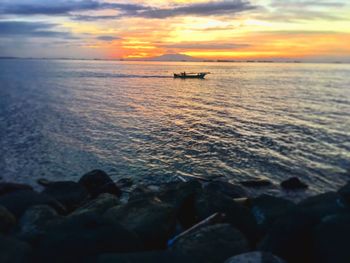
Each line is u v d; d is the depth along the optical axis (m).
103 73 165.12
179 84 104.81
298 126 36.88
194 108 52.44
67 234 7.86
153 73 180.50
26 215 11.04
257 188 19.67
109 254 7.18
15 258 7.30
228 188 16.89
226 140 31.06
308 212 9.07
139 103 57.78
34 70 171.50
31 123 36.69
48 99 58.09
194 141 30.81
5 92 65.94
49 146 27.89
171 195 12.77
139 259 7.09
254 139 31.31
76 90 77.12
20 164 23.45
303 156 25.83
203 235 8.52
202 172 22.86
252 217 11.30
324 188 19.91
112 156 25.91
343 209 9.74
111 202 12.60
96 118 41.41
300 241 8.34
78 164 23.94
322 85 99.94
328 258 7.46
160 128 36.41
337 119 40.84
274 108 51.22
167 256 7.28
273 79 135.00
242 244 8.34
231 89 87.06
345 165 23.72
